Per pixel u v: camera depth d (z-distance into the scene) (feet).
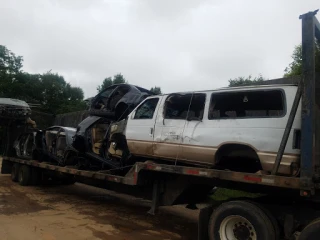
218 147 16.93
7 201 27.45
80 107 134.82
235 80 71.67
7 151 42.24
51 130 35.96
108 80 145.07
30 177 36.65
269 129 15.34
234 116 17.70
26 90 134.51
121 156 25.08
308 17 13.46
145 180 20.75
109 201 29.96
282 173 14.65
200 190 20.85
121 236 18.74
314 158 13.11
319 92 15.07
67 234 18.42
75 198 30.63
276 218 14.83
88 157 28.55
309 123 13.10
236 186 17.26
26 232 18.35
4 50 138.31
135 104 25.35
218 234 15.34
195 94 19.10
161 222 22.94
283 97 15.35
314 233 12.51
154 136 20.62
